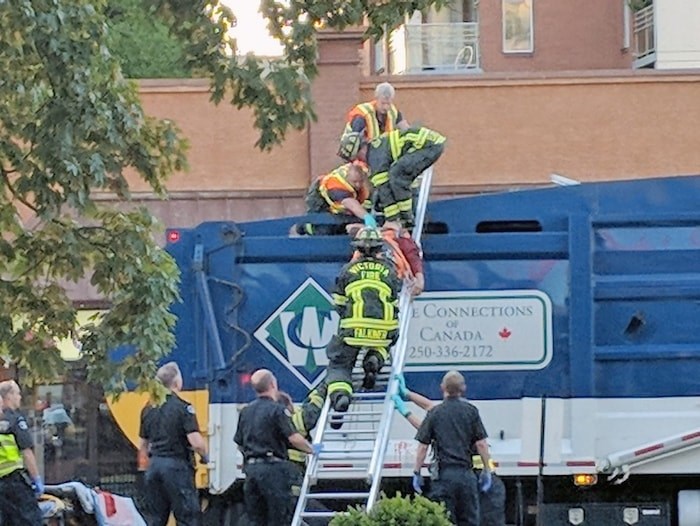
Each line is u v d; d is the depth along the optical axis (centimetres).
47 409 1352
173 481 1191
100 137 891
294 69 1023
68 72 872
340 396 1098
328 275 1244
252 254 1245
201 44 1019
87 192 895
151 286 922
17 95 903
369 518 937
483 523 1197
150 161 927
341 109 1967
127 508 1281
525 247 1239
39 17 856
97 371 935
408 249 1170
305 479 1109
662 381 1241
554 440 1233
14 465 1212
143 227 927
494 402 1238
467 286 1240
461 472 1152
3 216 956
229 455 1233
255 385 1178
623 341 1241
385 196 1195
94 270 940
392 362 1137
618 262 1244
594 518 1262
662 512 1266
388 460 1215
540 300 1238
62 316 973
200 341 1238
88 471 1342
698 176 1242
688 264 1241
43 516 1243
